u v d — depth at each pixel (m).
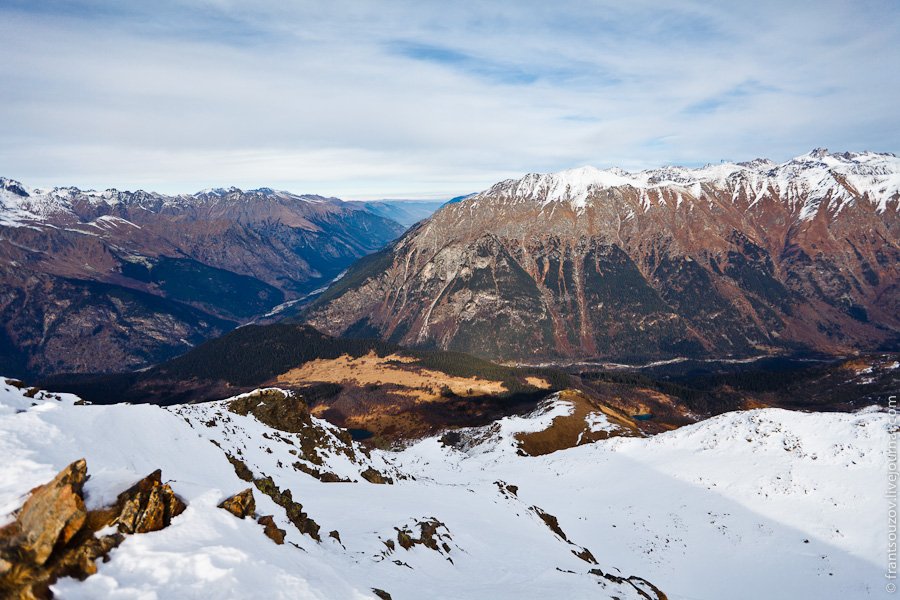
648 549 62.22
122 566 20.84
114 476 25.02
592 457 97.25
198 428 47.09
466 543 44.75
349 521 40.75
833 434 75.50
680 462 83.44
